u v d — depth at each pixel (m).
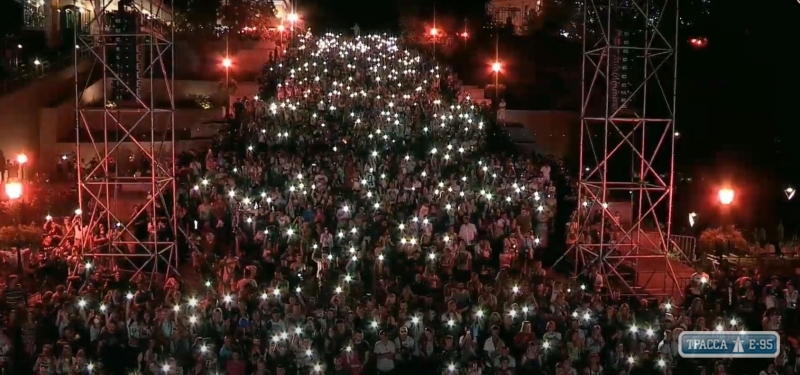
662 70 41.50
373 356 18.14
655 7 34.19
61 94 38.97
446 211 26.73
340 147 33.62
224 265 21.92
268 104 40.03
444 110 39.91
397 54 53.75
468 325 19.62
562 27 62.12
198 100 45.25
